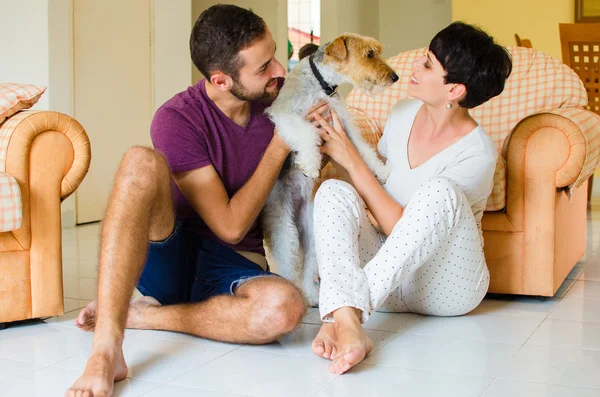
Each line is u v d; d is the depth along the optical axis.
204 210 1.82
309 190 2.15
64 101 4.16
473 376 1.58
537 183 2.26
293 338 1.90
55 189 2.04
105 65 4.52
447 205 1.74
